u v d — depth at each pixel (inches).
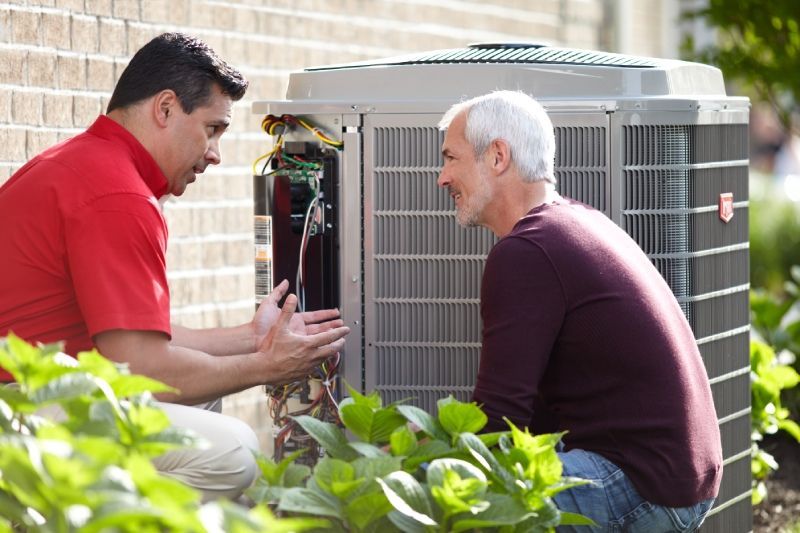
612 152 165.3
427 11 318.0
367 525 111.6
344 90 169.8
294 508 105.0
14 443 86.7
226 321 257.4
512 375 138.8
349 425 126.4
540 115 153.6
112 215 143.1
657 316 143.6
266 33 266.2
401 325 169.8
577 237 143.3
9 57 205.2
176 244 243.4
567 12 376.8
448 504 107.2
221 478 145.7
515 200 153.0
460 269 168.9
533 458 114.8
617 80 166.2
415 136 167.3
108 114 156.9
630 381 141.6
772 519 237.5
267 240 170.7
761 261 518.9
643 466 140.5
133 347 141.1
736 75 324.8
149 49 156.0
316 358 157.8
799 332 296.2
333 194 168.9
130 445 98.7
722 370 181.0
